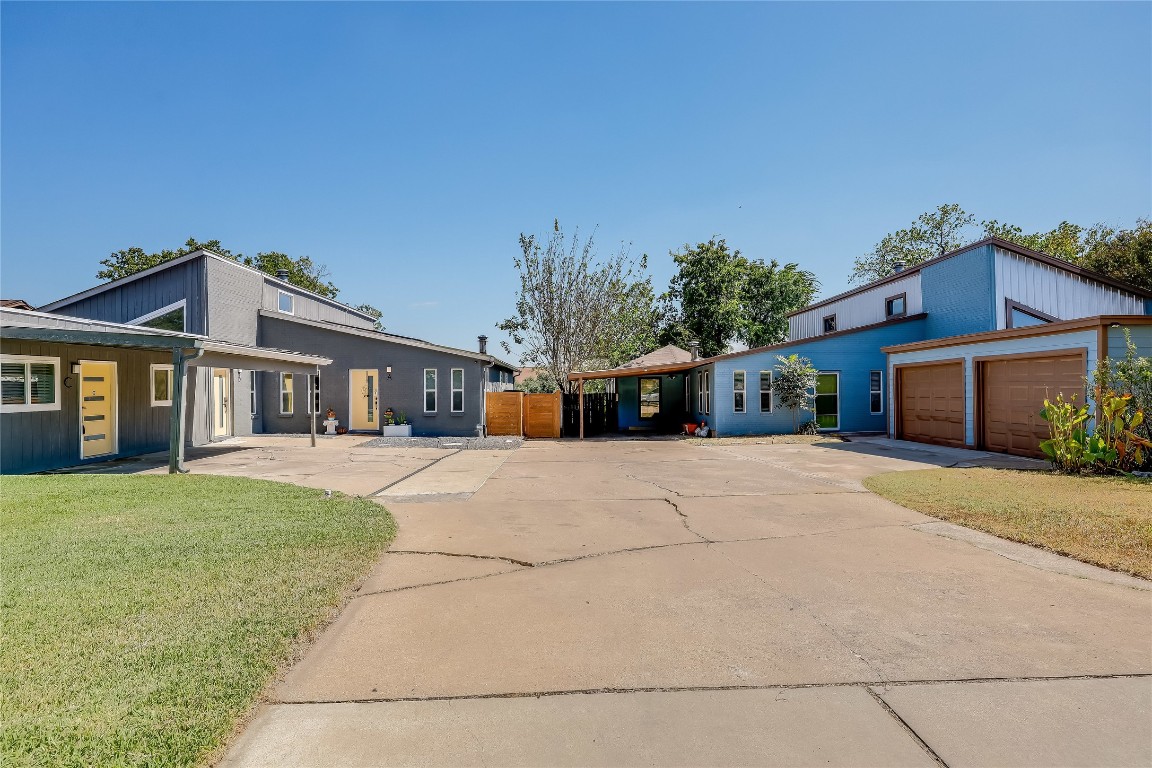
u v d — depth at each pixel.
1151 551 5.21
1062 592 4.43
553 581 4.76
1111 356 10.52
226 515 6.76
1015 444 12.84
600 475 10.65
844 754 2.52
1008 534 5.98
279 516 6.73
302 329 20.25
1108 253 21.56
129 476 9.77
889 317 21.23
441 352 19.55
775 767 2.44
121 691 2.91
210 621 3.76
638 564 5.21
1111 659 3.36
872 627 3.83
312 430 16.34
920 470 10.57
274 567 4.85
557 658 3.41
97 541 5.57
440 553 5.55
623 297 28.41
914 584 4.64
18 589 4.27
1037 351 12.05
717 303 32.81
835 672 3.23
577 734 2.67
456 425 19.55
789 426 19.00
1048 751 2.52
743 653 3.47
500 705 2.92
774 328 34.03
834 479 9.90
